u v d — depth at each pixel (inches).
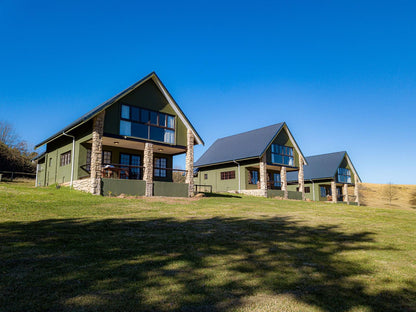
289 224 410.0
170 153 872.3
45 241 252.1
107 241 264.2
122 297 151.5
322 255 252.8
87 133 671.8
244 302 153.3
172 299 152.2
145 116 733.3
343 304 156.6
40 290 155.5
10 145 1680.6
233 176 1117.1
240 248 262.4
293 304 153.4
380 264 233.0
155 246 255.1
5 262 195.5
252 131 1221.7
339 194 1572.3
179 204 584.1
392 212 656.4
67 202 501.0
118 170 753.0
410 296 171.9
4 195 511.2
